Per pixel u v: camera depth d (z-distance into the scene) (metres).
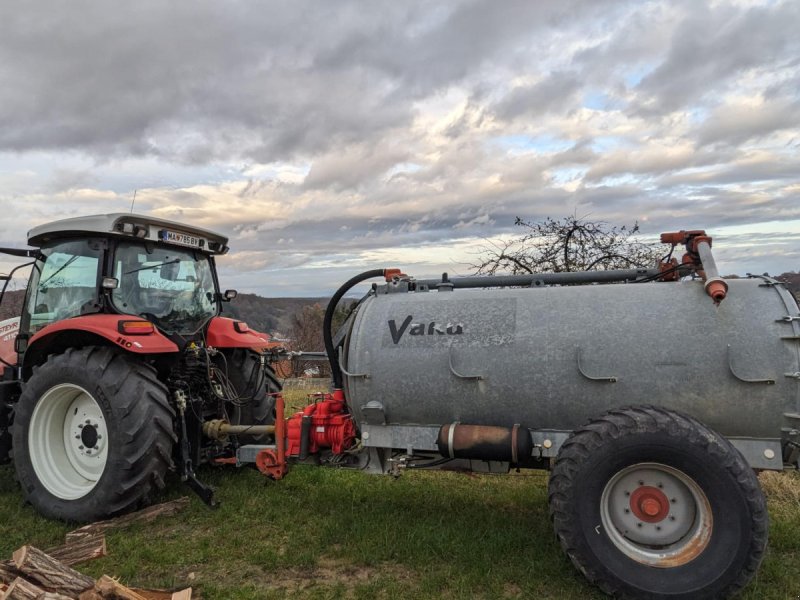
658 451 2.88
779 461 3.06
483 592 3.07
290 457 4.21
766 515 2.77
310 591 3.10
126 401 4.07
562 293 3.59
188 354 4.82
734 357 3.08
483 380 3.48
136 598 2.63
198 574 3.33
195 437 4.65
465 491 4.70
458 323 3.64
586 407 3.31
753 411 3.06
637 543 3.02
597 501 2.96
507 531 3.76
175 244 5.07
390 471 3.91
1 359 4.87
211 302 5.57
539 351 3.40
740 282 3.33
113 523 4.00
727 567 2.75
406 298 3.93
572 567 3.26
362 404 3.79
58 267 4.82
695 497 2.91
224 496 4.59
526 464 3.64
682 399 3.15
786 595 2.96
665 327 3.23
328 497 4.55
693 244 3.51
